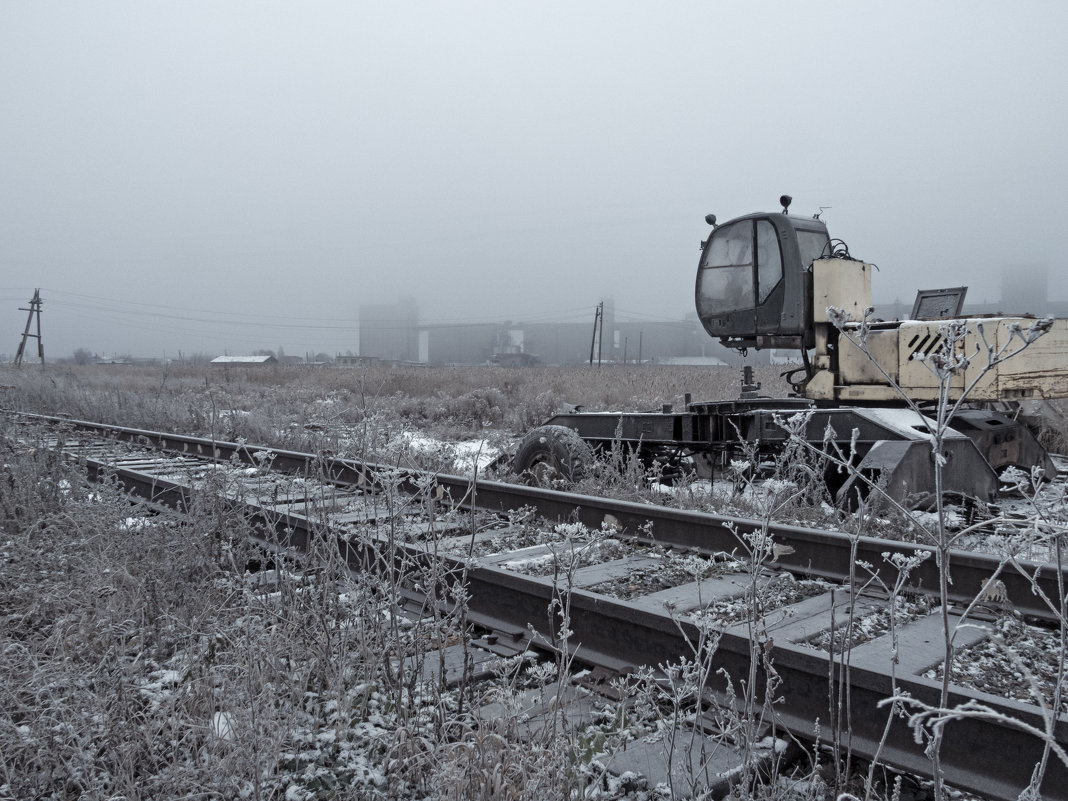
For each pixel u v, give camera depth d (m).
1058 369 7.45
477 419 17.62
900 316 8.89
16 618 4.20
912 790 2.77
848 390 7.93
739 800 2.58
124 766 2.79
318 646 3.61
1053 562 4.27
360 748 3.06
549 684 3.64
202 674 3.45
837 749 2.58
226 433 13.17
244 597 4.13
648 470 8.45
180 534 4.98
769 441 7.84
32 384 23.50
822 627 3.95
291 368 46.81
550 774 2.62
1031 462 8.33
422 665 3.49
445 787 2.63
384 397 20.48
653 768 2.88
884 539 4.87
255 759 2.79
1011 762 2.60
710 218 9.28
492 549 5.68
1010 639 3.81
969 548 5.19
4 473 6.91
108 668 3.38
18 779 2.78
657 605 4.29
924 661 3.50
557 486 8.00
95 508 5.47
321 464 5.92
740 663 3.32
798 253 8.25
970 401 7.14
